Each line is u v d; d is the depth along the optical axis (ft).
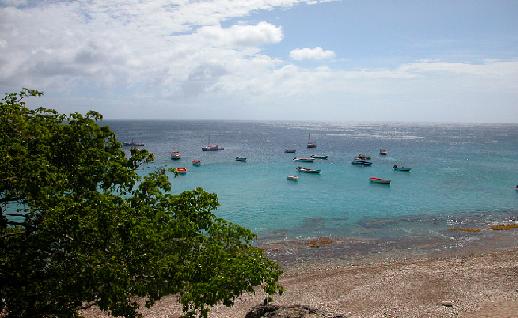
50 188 43.42
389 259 123.03
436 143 646.33
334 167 350.43
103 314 83.71
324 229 158.81
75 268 42.42
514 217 179.52
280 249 132.77
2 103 49.49
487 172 321.93
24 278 44.06
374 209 195.00
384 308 86.12
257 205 202.18
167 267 45.60
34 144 49.06
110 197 47.32
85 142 53.06
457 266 113.80
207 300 43.96
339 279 105.09
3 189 43.88
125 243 45.03
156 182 54.75
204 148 482.28
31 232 46.42
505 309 80.48
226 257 49.75
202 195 55.57
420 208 197.47
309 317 67.62
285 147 552.00
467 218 177.78
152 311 86.84
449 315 79.41
